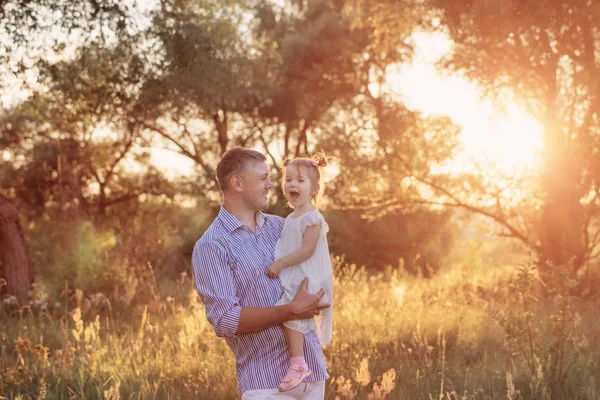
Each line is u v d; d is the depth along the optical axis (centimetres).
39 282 1274
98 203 2625
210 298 316
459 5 1268
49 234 1945
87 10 1183
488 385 554
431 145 1429
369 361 657
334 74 2486
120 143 2538
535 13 1188
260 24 2598
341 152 1786
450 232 2122
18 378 611
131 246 1483
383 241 2108
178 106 1488
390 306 880
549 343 614
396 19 1472
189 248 2164
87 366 660
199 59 1381
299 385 329
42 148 2417
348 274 1167
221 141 2502
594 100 1258
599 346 657
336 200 1659
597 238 1471
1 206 1217
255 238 339
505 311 789
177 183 2605
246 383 327
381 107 2397
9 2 1147
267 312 310
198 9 1466
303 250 339
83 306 973
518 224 1428
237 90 1698
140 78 1345
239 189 335
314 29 2438
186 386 598
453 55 1409
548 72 1300
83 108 1434
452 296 1132
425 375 602
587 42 1247
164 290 1277
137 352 684
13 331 866
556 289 583
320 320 353
